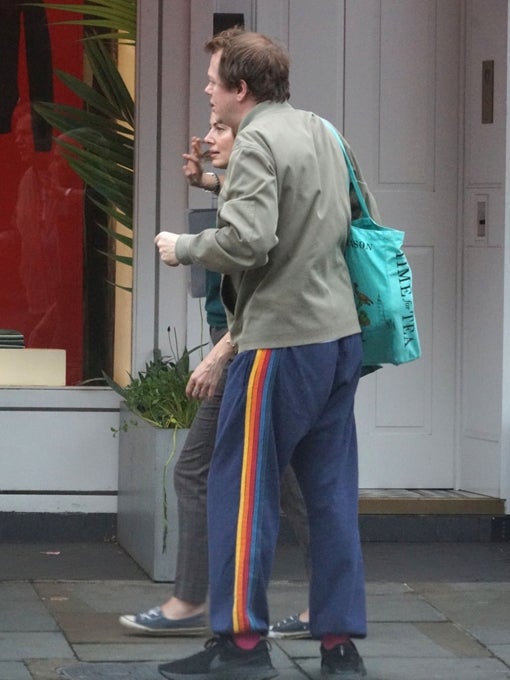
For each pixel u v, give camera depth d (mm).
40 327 11086
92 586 9500
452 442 11906
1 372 11008
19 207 11094
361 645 8070
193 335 11008
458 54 11703
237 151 6840
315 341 6926
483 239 11523
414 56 11688
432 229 11758
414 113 11711
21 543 10914
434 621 8703
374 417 11844
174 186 10977
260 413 6879
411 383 11852
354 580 7156
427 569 10312
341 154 7230
